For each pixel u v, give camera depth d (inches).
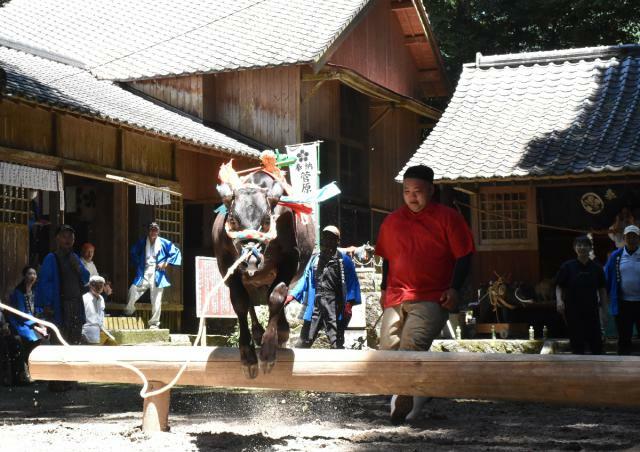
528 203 747.4
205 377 295.3
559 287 532.7
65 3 1114.1
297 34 931.3
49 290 506.9
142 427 325.1
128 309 778.2
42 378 321.4
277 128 932.0
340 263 559.2
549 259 824.3
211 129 909.2
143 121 777.6
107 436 320.2
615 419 370.9
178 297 846.5
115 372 306.8
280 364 283.7
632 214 729.6
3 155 652.7
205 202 913.5
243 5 1021.2
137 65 941.8
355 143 1034.1
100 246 802.8
